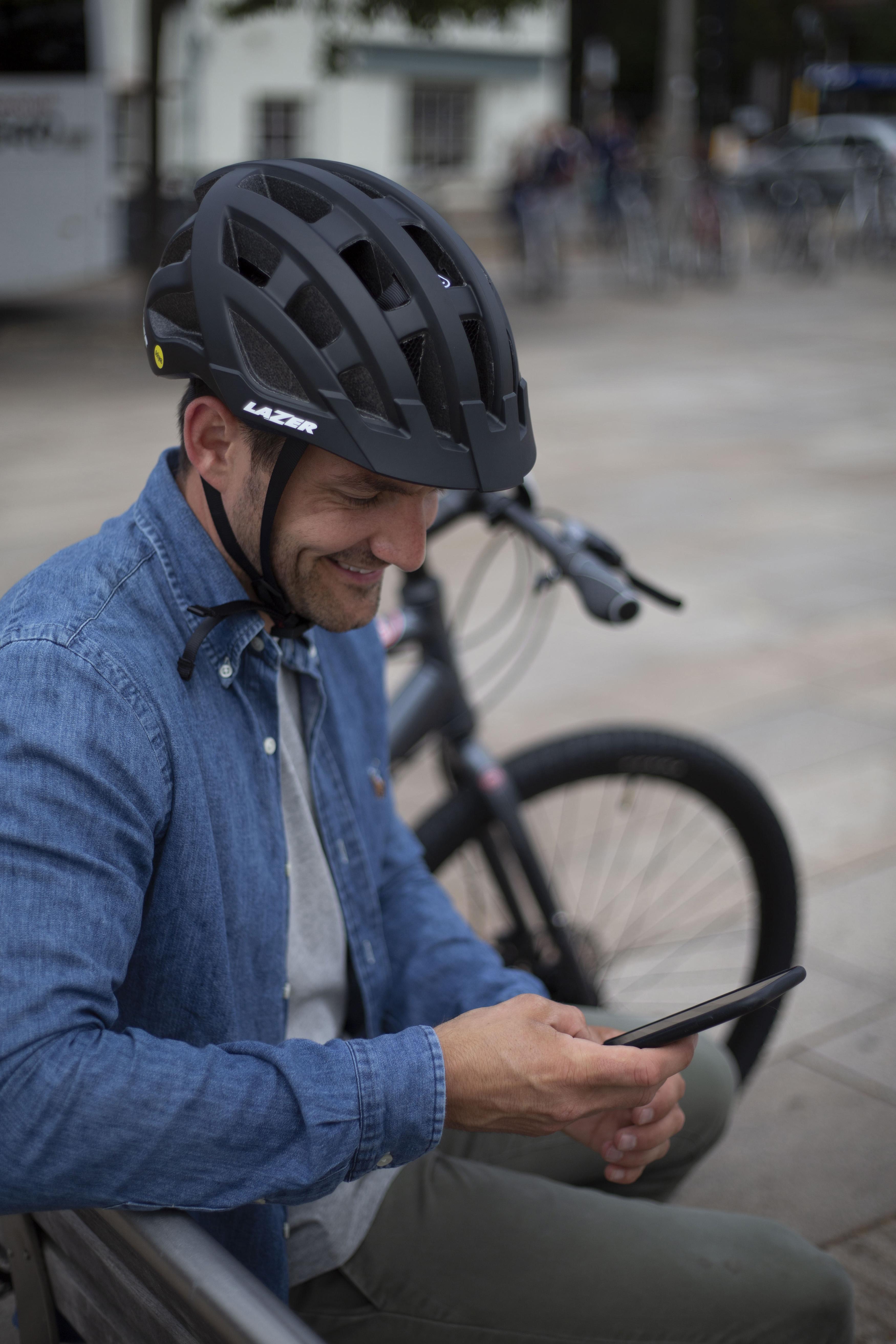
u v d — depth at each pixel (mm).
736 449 7457
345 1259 1269
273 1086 981
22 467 6832
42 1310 1132
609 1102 1097
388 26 19953
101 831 977
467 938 1461
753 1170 2160
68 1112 908
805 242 16469
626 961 2699
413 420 988
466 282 1073
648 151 22281
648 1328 1235
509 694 4098
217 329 1004
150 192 11992
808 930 2818
